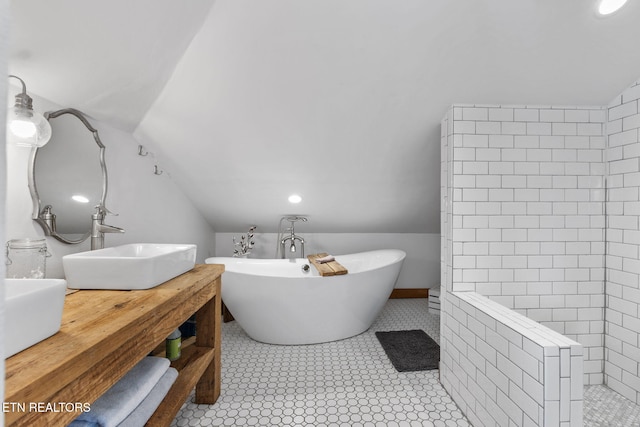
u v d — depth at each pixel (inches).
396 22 78.9
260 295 122.2
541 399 58.9
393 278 138.3
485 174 97.5
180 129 106.7
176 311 63.1
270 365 111.2
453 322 93.0
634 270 91.9
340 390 96.3
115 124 94.4
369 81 93.7
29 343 37.6
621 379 95.1
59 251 73.4
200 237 157.8
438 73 91.4
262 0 73.3
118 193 96.6
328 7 75.3
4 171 12.7
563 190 98.7
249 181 133.7
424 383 100.4
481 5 75.2
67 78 67.4
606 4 73.5
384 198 146.3
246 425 81.0
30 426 31.2
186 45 81.8
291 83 93.8
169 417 60.9
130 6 60.6
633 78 90.7
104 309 51.9
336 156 121.5
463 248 96.8
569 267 99.0
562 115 98.7
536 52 85.1
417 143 116.6
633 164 92.0
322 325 126.6
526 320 71.2
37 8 51.2
